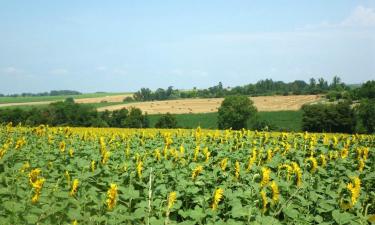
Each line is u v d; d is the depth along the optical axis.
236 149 19.11
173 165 13.95
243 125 109.69
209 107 139.12
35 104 167.38
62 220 8.57
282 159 16.70
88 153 17.50
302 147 19.22
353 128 93.44
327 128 94.31
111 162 14.66
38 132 23.20
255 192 10.41
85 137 23.89
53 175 12.52
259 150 17.62
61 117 95.94
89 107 102.56
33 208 8.52
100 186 12.14
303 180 12.14
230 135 22.52
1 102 186.62
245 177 12.86
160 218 8.59
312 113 95.56
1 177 11.10
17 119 88.62
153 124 112.06
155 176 12.40
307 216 9.65
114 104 156.25
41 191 9.38
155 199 10.15
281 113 122.31
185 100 165.62
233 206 9.63
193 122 117.00
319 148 18.66
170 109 137.00
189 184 11.15
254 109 110.12
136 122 101.62
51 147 19.39
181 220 10.20
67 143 21.23
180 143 21.58
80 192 9.91
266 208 9.95
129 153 16.92
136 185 12.20
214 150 18.91
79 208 8.79
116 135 25.86
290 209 9.56
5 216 8.48
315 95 154.38
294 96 156.38
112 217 8.38
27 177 11.31
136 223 8.63
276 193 9.63
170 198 8.66
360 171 14.16
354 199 9.96
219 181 13.05
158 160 15.12
